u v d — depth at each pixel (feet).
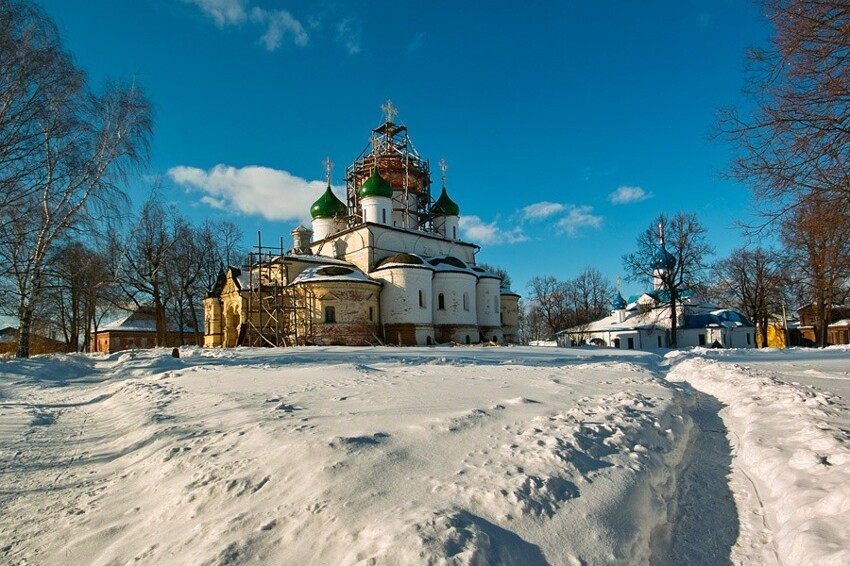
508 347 103.40
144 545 12.92
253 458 17.61
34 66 62.18
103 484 18.49
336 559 10.75
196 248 155.43
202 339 208.23
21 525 15.08
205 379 44.70
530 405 25.88
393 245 135.85
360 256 130.93
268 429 21.26
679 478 19.17
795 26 26.03
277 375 45.29
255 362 61.05
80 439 25.75
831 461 17.42
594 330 191.01
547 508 12.97
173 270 142.41
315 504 13.21
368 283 116.78
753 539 14.43
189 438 21.95
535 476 14.55
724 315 179.01
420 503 13.01
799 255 50.62
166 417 27.25
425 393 31.32
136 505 15.97
